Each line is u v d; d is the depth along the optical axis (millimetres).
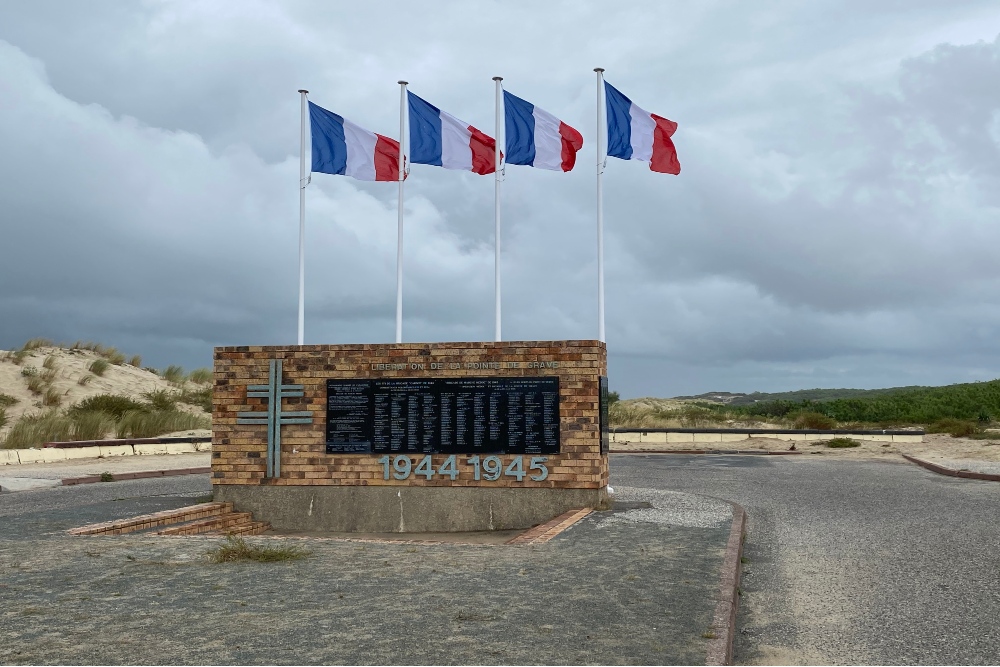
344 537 13719
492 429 15562
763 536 12922
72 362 42906
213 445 16391
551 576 9008
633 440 39719
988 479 21594
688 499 16469
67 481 21438
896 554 11211
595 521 13445
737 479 22344
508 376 15586
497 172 19922
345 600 7875
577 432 15281
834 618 8062
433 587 8445
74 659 6062
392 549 10781
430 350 15875
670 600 7902
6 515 14648
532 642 6496
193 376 49344
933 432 42500
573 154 20047
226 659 6059
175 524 14031
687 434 39594
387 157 20375
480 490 15547
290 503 16109
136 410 37438
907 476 23141
